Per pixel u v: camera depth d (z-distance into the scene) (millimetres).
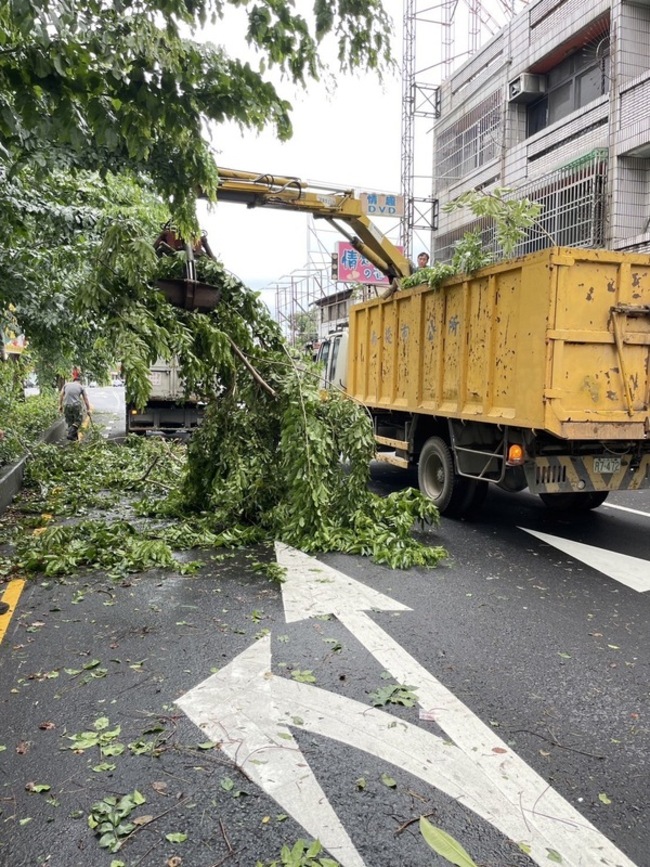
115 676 3660
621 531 7262
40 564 5594
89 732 3092
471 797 2668
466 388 7301
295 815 2545
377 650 4035
